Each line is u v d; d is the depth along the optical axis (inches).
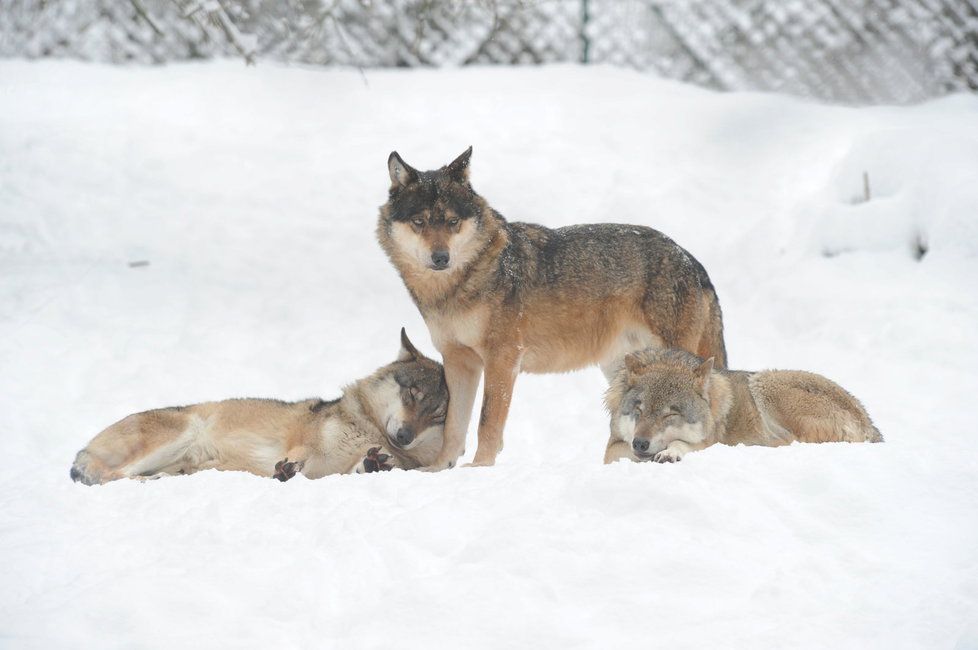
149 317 1188.5
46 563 474.3
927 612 385.7
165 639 392.5
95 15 1830.7
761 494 495.5
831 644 370.3
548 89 1809.8
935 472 529.3
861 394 954.7
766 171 1536.7
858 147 1363.2
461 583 421.4
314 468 751.7
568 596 414.0
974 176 1206.9
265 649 386.0
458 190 770.8
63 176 1482.5
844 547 449.4
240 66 1854.1
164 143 1583.4
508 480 546.6
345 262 1363.2
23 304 1175.6
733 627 385.4
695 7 1914.4
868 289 1173.1
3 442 855.7
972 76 1857.8
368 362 1119.0
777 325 1192.8
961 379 945.5
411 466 807.1
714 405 671.8
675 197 1467.8
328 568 447.8
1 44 1817.2
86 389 1014.4
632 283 834.8
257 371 1095.6
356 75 1856.5
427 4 1346.0
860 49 1888.5
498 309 784.3
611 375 871.7
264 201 1478.8
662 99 1771.7
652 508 480.7
